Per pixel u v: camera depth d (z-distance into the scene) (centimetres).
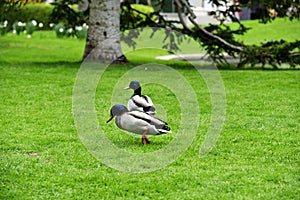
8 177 681
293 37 2602
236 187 655
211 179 680
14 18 2214
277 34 2688
